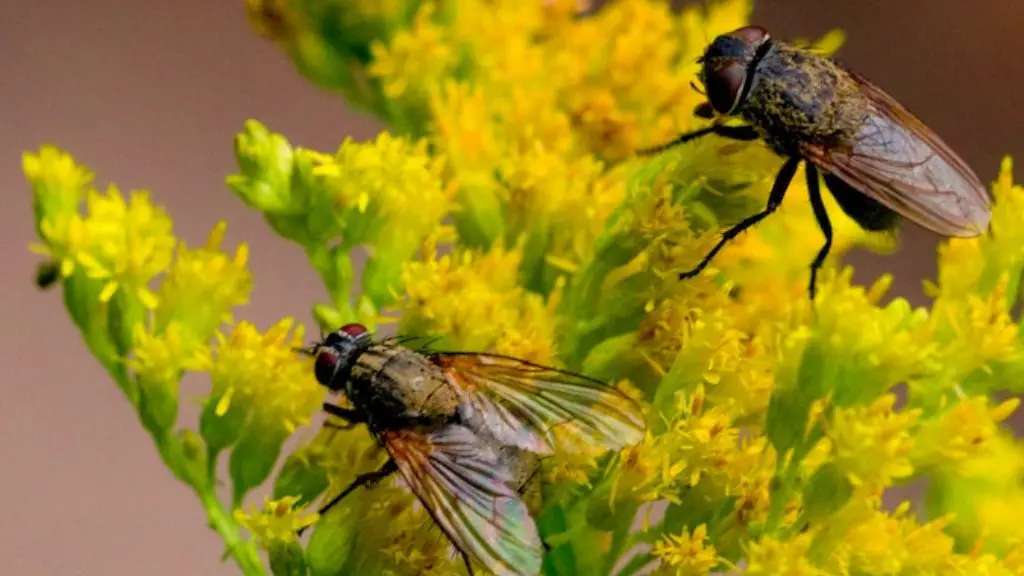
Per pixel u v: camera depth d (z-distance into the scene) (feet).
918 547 0.36
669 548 0.36
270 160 0.37
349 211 0.37
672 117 0.38
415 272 0.36
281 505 0.35
